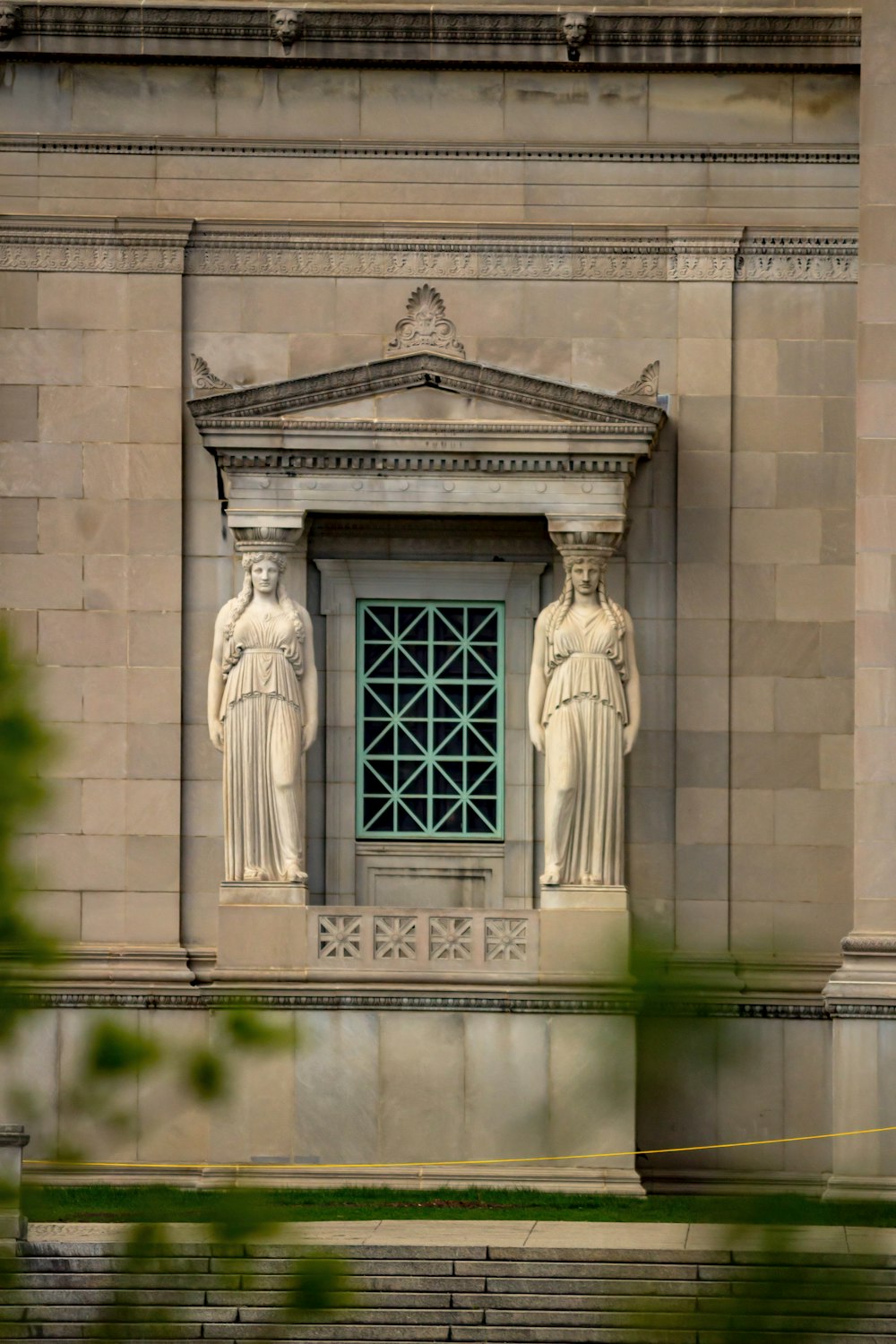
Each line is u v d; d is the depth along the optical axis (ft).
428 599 257.34
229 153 257.96
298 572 253.44
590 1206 233.55
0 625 126.31
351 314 257.75
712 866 256.11
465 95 258.16
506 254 257.75
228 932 243.60
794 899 255.91
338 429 244.83
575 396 245.65
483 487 247.29
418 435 245.24
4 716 122.83
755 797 256.73
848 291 257.34
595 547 247.09
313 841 256.11
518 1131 205.16
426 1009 240.73
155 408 256.52
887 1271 153.58
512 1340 197.47
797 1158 249.96
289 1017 231.30
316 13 255.91
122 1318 139.33
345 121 258.16
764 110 258.57
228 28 256.11
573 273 257.75
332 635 256.73
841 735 256.93
